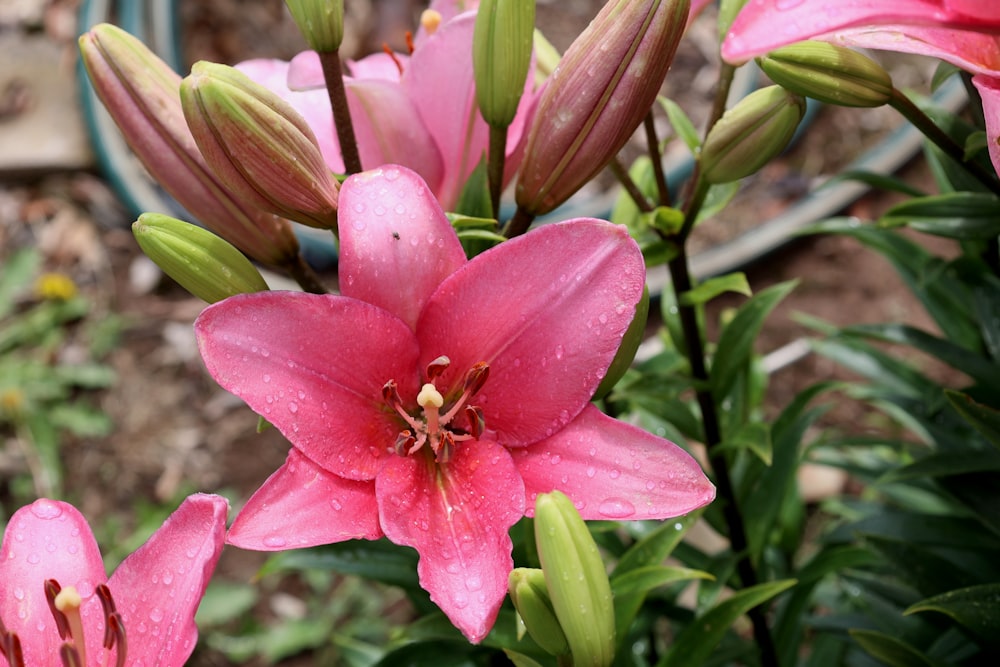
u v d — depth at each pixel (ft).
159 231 1.35
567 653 1.29
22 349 4.12
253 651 3.46
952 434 1.94
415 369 1.38
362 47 4.83
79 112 4.61
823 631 2.14
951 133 1.62
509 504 1.30
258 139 1.29
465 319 1.34
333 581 3.59
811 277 4.12
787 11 1.24
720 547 3.05
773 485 1.90
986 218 1.57
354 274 1.32
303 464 1.30
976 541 1.87
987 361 1.82
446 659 1.68
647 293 1.33
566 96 1.34
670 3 1.30
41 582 1.32
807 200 4.25
